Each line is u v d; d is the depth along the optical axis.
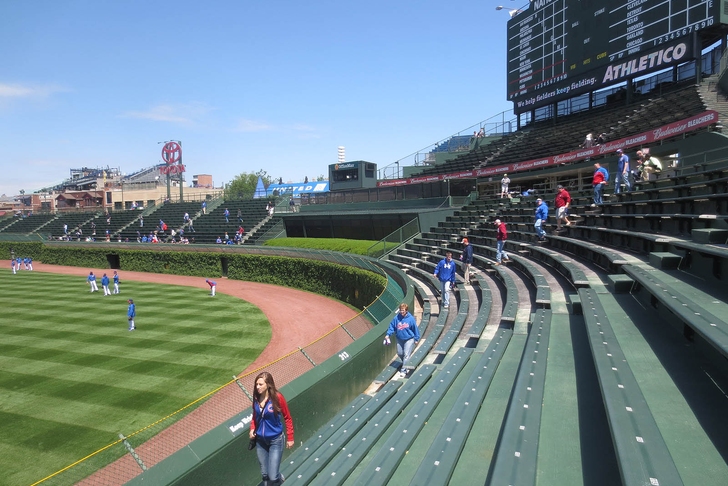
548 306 9.98
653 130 22.28
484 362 7.83
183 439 6.51
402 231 29.19
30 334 19.20
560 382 6.19
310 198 46.09
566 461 4.45
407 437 6.03
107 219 61.62
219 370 14.58
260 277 35.88
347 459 6.00
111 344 17.59
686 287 7.48
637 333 6.69
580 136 30.95
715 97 22.66
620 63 28.14
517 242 19.38
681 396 4.73
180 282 36.19
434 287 18.72
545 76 33.97
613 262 10.55
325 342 10.10
